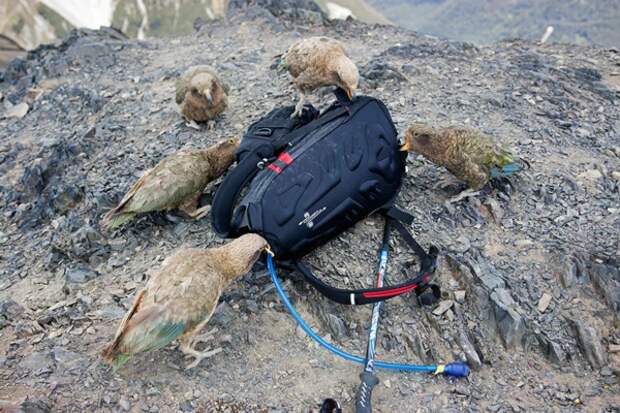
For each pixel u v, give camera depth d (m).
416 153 1.71
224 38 3.04
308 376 1.21
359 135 1.44
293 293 1.37
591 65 2.71
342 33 3.10
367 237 1.48
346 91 1.66
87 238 1.55
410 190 1.66
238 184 1.40
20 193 1.93
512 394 1.21
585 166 1.82
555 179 1.73
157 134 2.04
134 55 2.88
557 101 2.23
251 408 1.14
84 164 1.94
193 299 1.13
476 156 1.53
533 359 1.28
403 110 2.05
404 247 1.47
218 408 1.13
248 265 1.25
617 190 1.71
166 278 1.15
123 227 1.59
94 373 1.18
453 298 1.38
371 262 1.44
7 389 1.14
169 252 1.51
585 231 1.55
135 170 1.83
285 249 1.29
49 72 2.78
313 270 1.41
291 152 1.40
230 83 2.34
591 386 1.22
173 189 1.49
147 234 1.57
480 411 1.17
